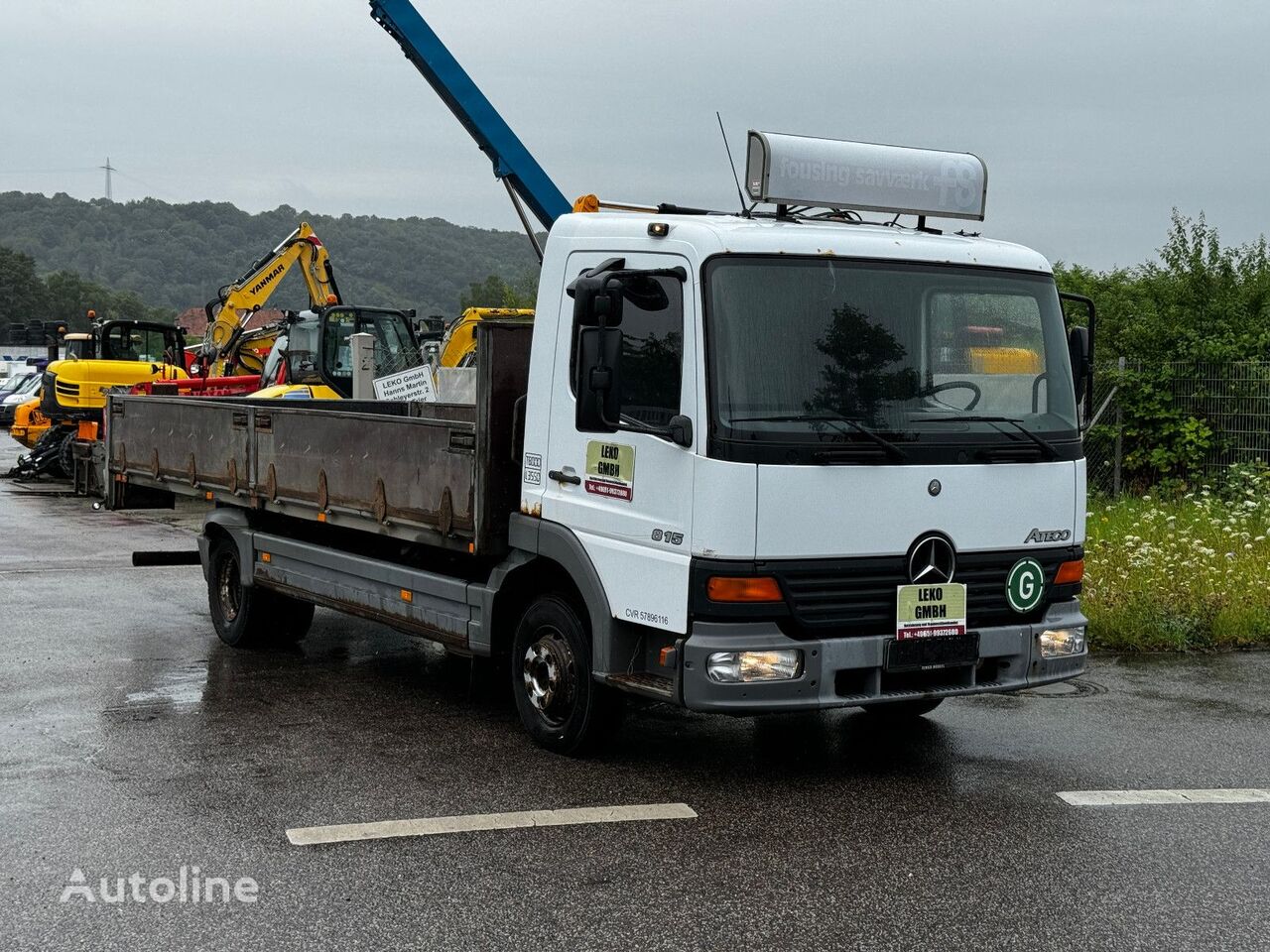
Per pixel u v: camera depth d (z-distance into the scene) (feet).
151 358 92.07
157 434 35.32
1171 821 19.35
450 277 519.19
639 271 19.94
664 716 25.67
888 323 20.31
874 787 20.99
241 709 25.80
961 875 17.11
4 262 449.06
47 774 21.25
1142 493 56.18
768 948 14.76
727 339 19.38
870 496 19.83
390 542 27.63
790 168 21.29
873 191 22.08
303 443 28.50
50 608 37.50
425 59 36.19
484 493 23.00
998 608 21.08
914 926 15.40
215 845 17.99
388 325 74.08
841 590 19.79
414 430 24.81
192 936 15.02
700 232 19.69
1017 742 23.86
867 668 20.11
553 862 17.44
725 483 19.08
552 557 22.07
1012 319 21.43
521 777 21.30
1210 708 26.37
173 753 22.59
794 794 20.57
